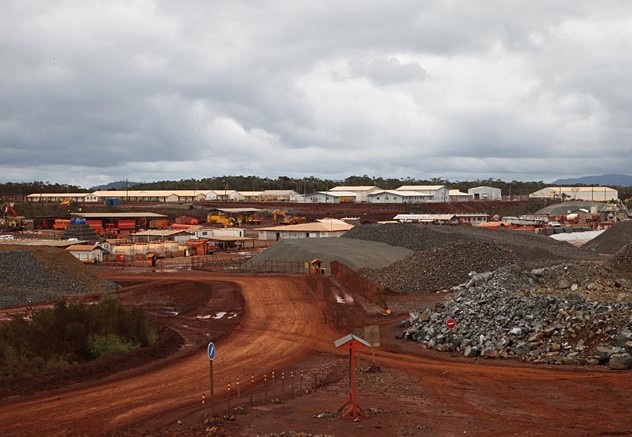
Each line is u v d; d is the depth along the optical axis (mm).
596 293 42531
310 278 66438
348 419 24344
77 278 67500
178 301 59594
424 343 41031
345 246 89125
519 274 48938
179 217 177750
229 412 25078
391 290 62094
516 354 36000
